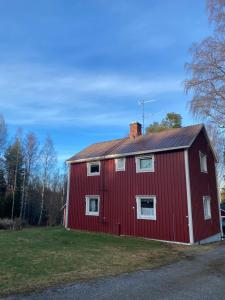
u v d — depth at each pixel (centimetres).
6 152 4872
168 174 1809
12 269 873
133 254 1248
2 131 4581
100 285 739
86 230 2209
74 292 674
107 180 2153
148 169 1916
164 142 1942
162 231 1770
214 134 2009
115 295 657
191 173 1795
